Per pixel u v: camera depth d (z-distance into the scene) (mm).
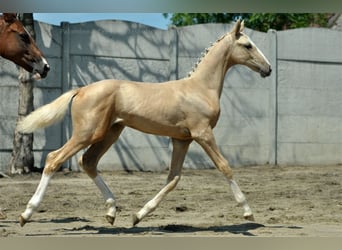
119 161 18547
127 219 9891
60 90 18078
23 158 17094
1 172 16547
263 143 20312
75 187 14672
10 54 9406
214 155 8273
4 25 9352
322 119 21078
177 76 19469
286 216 10211
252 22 31672
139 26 19016
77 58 18250
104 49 18578
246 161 20078
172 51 19359
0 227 8773
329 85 21188
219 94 8602
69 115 18031
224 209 11219
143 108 8031
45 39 17828
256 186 15281
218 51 8633
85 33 18344
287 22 31891
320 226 9133
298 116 20766
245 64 8812
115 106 8008
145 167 18812
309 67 20938
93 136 7871
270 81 20391
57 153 7832
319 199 12820
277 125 20516
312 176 17625
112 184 15453
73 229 8578
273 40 20453
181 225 8914
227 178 8305
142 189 14523
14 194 13453
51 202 12070
